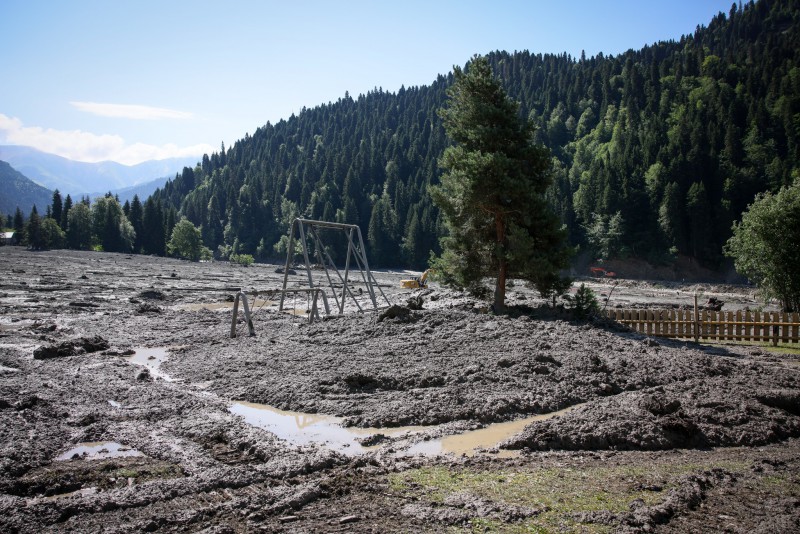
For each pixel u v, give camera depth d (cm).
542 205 2216
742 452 902
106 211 12644
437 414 1053
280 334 1888
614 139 14288
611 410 1027
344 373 1306
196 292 4012
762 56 15312
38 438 912
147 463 824
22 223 13300
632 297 5694
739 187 10588
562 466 814
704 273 10006
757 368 1427
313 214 15238
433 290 3678
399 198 13450
